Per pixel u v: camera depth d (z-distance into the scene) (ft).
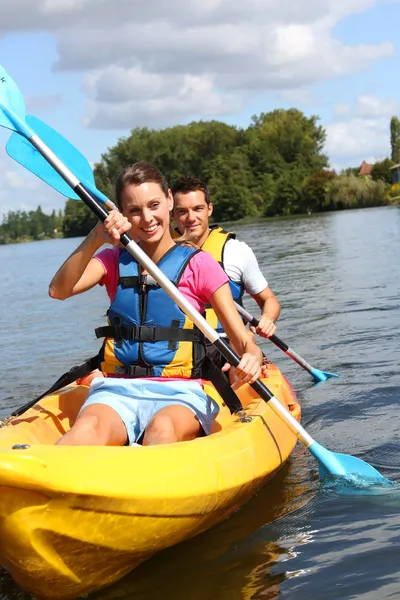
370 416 13.64
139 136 209.77
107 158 207.62
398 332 20.38
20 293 47.85
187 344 10.01
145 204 9.93
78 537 7.45
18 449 7.13
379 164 203.31
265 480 10.16
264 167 196.34
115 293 10.27
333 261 43.78
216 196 190.90
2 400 17.12
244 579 7.99
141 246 10.34
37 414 10.33
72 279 9.79
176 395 9.78
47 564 7.46
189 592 7.82
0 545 7.34
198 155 202.80
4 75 10.69
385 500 9.87
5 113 10.41
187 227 14.11
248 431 9.87
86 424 8.96
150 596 7.82
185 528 8.52
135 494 7.59
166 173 204.54
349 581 7.73
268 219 165.17
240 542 8.90
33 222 380.37
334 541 8.72
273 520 9.49
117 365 10.18
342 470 10.62
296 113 218.59
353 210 160.86
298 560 8.32
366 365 17.30
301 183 186.80
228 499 8.96
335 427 13.26
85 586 7.91
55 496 7.13
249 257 14.17
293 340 21.26
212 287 10.04
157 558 8.64
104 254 10.43
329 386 16.03
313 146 201.67
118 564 8.04
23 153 10.71
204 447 8.87
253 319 14.12
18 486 6.91
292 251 56.08
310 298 29.14
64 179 10.01
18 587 8.34
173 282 10.07
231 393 10.30
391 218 93.40
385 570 7.89
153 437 9.08
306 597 7.51
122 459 7.81
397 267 36.27
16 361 22.15
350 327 22.02
